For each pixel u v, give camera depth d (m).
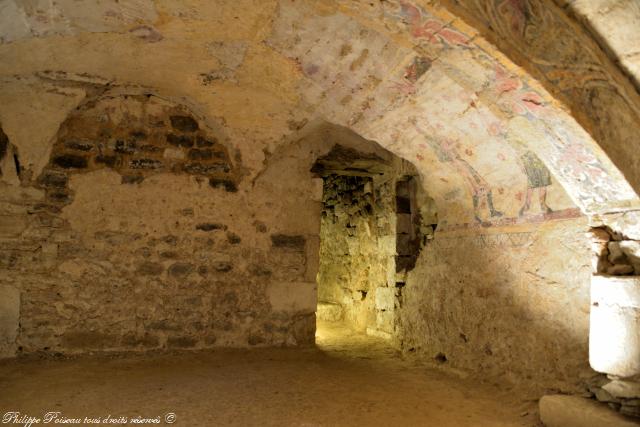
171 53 3.26
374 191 5.38
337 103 3.39
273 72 3.31
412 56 2.54
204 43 3.08
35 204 3.79
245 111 3.89
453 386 3.12
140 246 4.01
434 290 3.92
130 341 3.92
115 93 3.96
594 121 2.13
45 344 3.74
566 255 2.61
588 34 2.09
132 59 3.36
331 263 6.34
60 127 3.90
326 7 2.45
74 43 3.09
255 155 4.21
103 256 3.92
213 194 4.23
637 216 2.19
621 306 2.17
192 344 4.05
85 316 3.84
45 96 3.63
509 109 2.41
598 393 2.32
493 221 3.20
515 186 2.96
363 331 5.36
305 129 4.09
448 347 3.67
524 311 2.88
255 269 4.27
